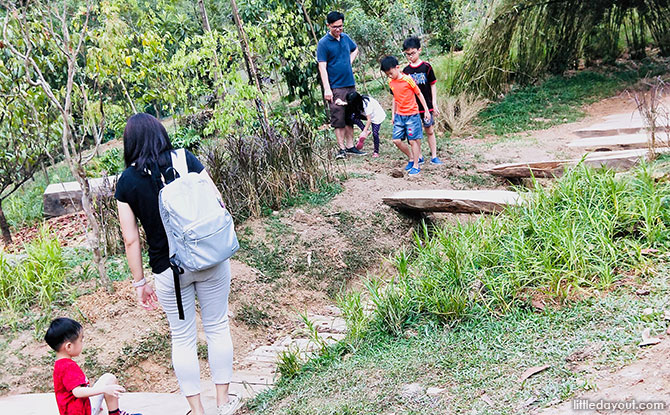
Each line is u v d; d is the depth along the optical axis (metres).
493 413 3.28
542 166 8.25
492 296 4.65
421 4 17.12
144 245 7.08
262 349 5.88
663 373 3.17
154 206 3.89
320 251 7.30
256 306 6.48
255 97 8.94
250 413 4.32
